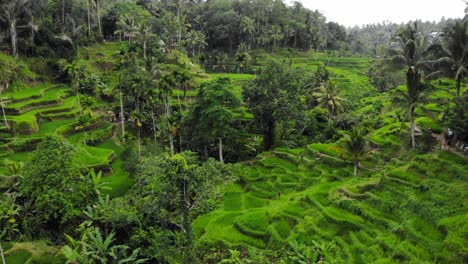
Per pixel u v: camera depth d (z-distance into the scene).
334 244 26.72
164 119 61.00
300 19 140.88
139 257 28.77
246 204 41.03
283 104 57.00
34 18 81.69
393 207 30.14
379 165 41.97
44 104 65.44
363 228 28.77
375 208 30.69
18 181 35.41
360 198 32.06
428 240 25.23
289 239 29.36
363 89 94.56
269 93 57.91
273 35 124.19
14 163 39.81
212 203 36.78
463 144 36.16
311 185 41.84
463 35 40.88
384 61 43.97
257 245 30.56
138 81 65.38
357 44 159.88
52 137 33.47
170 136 55.09
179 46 111.75
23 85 69.38
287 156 52.84
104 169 49.81
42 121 61.62
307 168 46.56
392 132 47.75
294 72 59.16
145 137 67.44
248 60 111.56
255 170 51.22
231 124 61.81
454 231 25.08
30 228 30.52
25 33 76.94
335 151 46.88
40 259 26.45
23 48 75.69
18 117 57.81
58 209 30.53
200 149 60.88
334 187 36.47
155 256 27.05
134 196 32.88
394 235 26.92
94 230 27.70
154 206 27.14
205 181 28.16
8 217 29.56
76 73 68.94
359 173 41.44
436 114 49.53
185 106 71.38
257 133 67.44
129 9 112.56
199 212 37.16
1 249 24.98
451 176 31.70
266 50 133.12
